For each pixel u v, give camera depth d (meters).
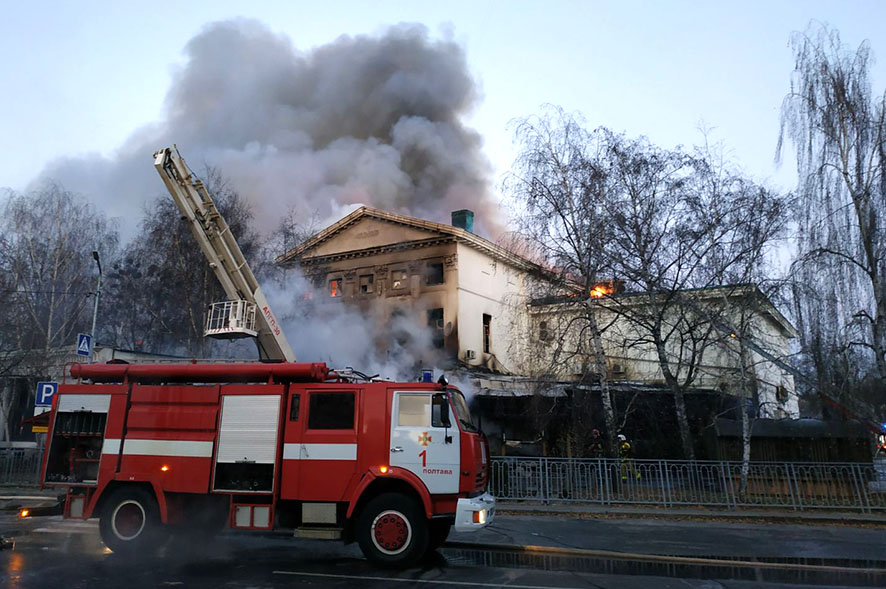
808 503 14.35
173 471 9.14
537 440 22.30
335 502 8.70
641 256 17.12
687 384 17.83
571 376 18.58
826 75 15.59
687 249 16.88
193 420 9.30
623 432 22.08
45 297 30.95
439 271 32.28
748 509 14.33
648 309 19.42
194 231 13.99
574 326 18.48
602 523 12.96
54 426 9.67
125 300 30.00
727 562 9.12
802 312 15.13
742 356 16.69
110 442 9.42
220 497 9.13
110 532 9.11
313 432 8.98
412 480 8.53
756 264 16.28
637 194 17.41
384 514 8.50
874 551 9.94
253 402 9.26
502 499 15.50
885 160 14.49
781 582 7.84
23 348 28.30
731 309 16.88
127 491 9.23
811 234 15.21
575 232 17.92
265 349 14.67
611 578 7.98
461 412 9.26
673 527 12.46
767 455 17.22
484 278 33.44
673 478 14.99
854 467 14.33
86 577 7.64
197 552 9.63
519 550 10.20
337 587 7.25
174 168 13.87
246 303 14.20
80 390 9.76
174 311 26.41
